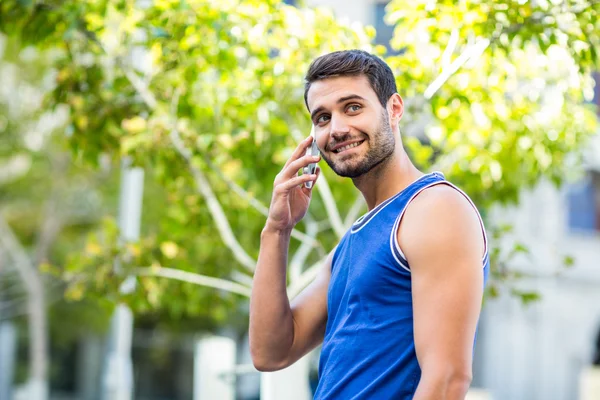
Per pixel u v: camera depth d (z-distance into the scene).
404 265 3.40
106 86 7.45
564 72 7.20
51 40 7.57
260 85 7.20
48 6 7.24
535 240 20.17
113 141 7.82
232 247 7.49
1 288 25.91
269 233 4.05
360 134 3.62
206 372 9.37
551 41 5.97
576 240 20.94
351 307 3.53
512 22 5.95
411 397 3.32
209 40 6.84
